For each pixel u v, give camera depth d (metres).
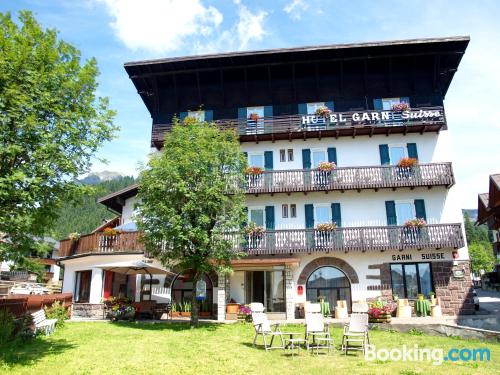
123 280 24.06
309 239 22.12
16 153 9.95
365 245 21.72
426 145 23.58
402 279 21.98
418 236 21.64
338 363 10.45
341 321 18.27
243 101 25.30
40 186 10.09
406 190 23.02
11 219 9.59
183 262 17.64
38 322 14.30
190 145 18.20
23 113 10.20
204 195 17.58
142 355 11.30
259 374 9.29
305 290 22.27
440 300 21.38
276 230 22.39
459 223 21.69
